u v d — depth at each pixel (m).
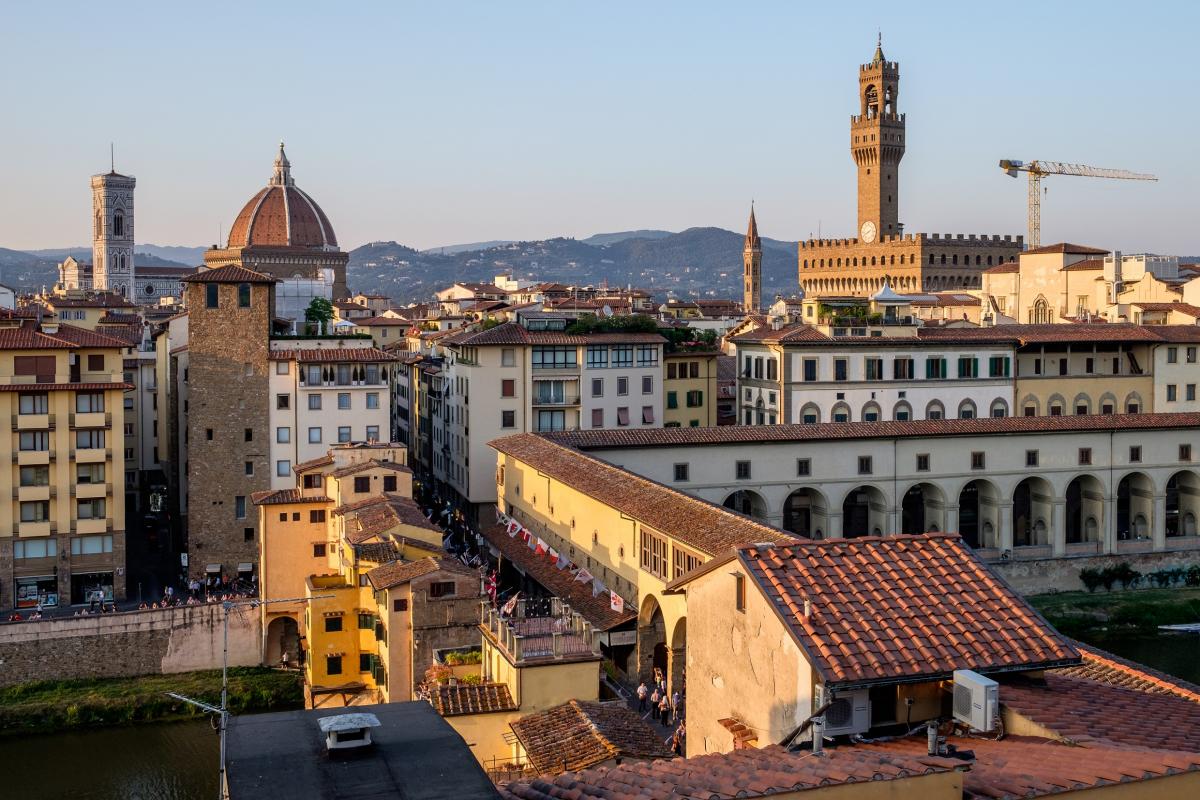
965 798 25.91
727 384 168.88
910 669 34.72
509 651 59.62
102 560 114.38
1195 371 152.38
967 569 40.59
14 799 81.00
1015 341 144.25
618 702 59.69
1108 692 37.59
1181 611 119.81
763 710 38.62
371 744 28.06
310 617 87.00
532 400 142.50
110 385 113.88
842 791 25.55
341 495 103.69
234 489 127.56
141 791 82.62
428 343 185.50
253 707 97.88
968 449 122.81
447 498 157.00
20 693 97.44
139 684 100.19
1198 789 26.67
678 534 74.44
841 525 119.25
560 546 104.31
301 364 128.62
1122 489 137.25
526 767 52.66
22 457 111.62
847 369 139.88
